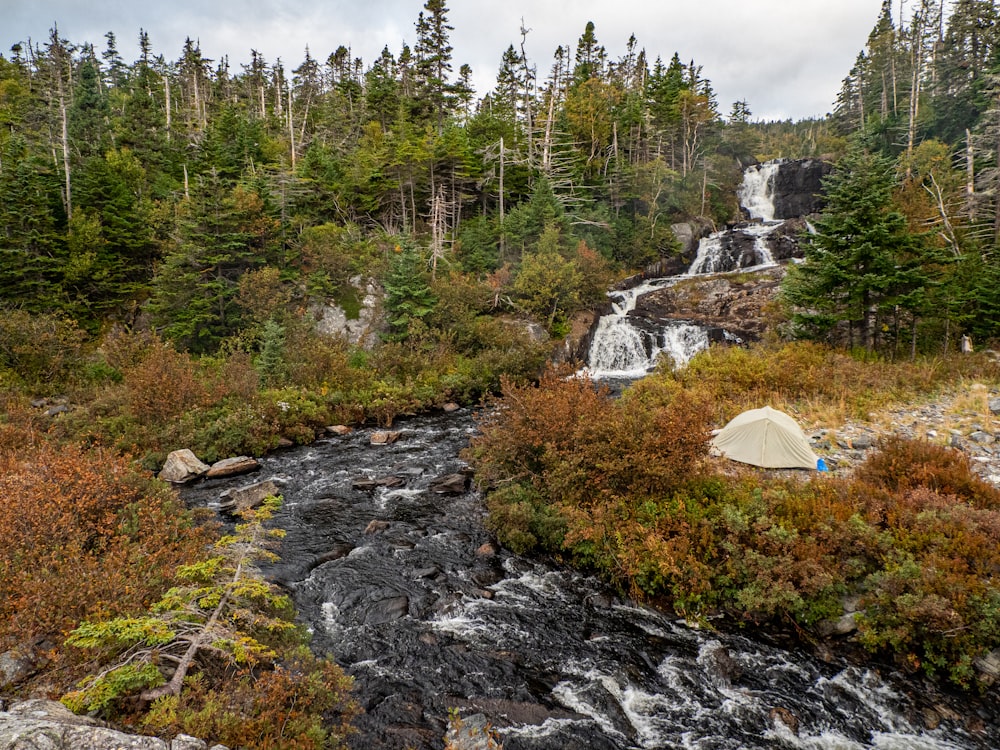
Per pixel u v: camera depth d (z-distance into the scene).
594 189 50.38
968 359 19.58
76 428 17.14
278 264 33.03
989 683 6.86
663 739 6.36
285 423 19.98
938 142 42.66
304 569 10.36
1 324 22.41
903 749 6.19
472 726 6.40
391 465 17.02
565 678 7.43
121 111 51.88
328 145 52.38
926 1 61.72
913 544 8.10
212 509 13.25
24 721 3.98
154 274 31.14
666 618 8.84
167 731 4.67
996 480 10.51
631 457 10.59
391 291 31.08
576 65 67.00
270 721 5.14
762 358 20.77
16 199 27.81
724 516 9.43
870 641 7.59
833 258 21.50
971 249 23.62
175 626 5.92
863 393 16.94
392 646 8.03
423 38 56.59
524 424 12.93
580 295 36.44
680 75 65.69
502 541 11.43
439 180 42.50
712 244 47.94
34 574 6.50
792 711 6.80
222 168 39.81
